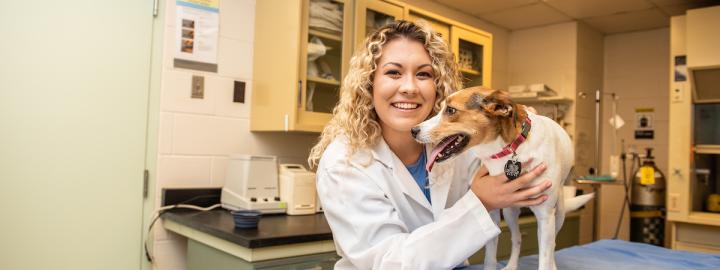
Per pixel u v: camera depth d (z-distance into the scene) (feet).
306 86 7.77
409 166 4.22
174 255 7.58
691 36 9.46
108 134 7.02
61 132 6.67
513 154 3.40
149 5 7.34
